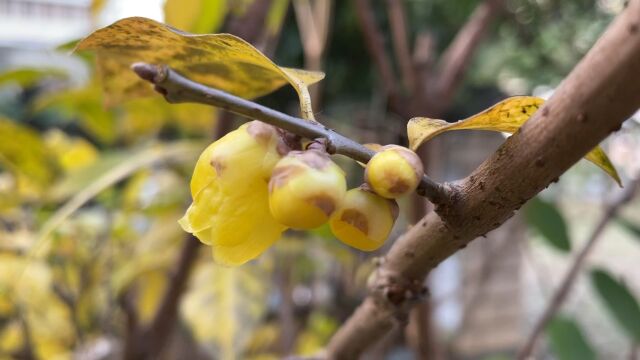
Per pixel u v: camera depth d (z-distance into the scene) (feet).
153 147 1.24
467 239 0.43
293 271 1.49
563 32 1.69
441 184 0.40
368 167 0.38
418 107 1.07
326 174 0.37
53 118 2.42
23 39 2.37
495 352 2.74
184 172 1.13
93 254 1.35
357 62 2.45
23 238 1.29
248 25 0.89
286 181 0.37
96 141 2.22
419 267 0.47
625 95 0.33
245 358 1.52
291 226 0.38
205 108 1.09
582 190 1.96
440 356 1.26
